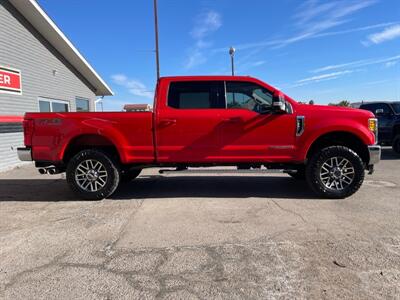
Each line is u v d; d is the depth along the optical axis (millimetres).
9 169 10703
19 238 4363
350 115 6008
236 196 6379
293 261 3535
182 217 5109
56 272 3398
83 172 6195
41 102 13117
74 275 3324
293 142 6074
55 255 3812
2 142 10523
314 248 3857
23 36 11789
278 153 6105
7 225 4902
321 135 6078
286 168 6391
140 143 6156
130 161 6191
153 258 3674
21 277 3305
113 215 5293
